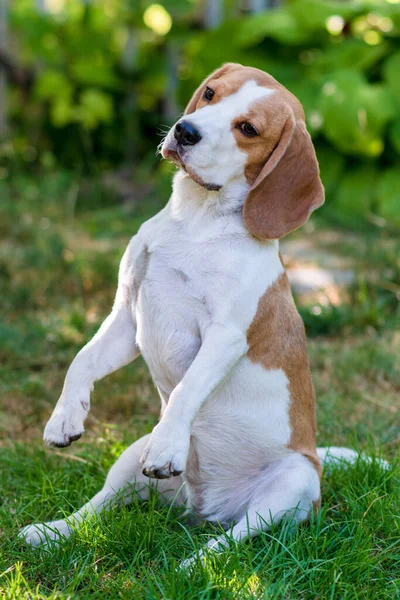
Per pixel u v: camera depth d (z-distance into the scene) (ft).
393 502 16.84
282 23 39.60
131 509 16.76
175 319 15.39
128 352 16.31
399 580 14.58
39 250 31.55
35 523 16.14
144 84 46.47
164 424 14.33
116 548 15.12
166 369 15.87
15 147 44.14
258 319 15.34
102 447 19.72
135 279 15.87
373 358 24.98
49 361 24.81
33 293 29.32
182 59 46.06
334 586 14.08
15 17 44.47
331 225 38.11
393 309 29.25
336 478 18.11
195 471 16.61
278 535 15.38
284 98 15.53
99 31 45.60
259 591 13.69
